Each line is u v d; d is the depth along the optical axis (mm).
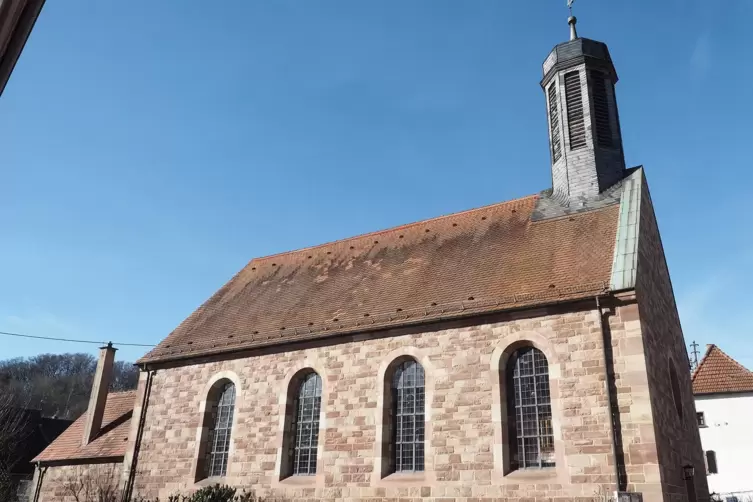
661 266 20656
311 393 20562
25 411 49875
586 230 19469
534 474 15570
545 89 24547
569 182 21859
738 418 36438
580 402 15383
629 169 21844
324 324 21000
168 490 21688
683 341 22359
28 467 45188
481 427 16609
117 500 22453
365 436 18406
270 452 20141
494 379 16875
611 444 14594
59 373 85375
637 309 15508
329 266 25734
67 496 25203
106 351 28672
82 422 28922
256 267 28828
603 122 22469
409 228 25438
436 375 17859
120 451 24516
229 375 22281
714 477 35906
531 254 19594
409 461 17812
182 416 22688
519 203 23250
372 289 22094
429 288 20344
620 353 15305
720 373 38094
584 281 16766
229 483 20469
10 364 81375
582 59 23125
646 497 13812
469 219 23891
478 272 19984
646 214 19859
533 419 16281
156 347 24859
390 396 18750
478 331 17656
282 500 19125
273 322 22859
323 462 18844
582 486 14648
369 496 17594
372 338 19562
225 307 26078
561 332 16312
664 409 16016
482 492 15945
